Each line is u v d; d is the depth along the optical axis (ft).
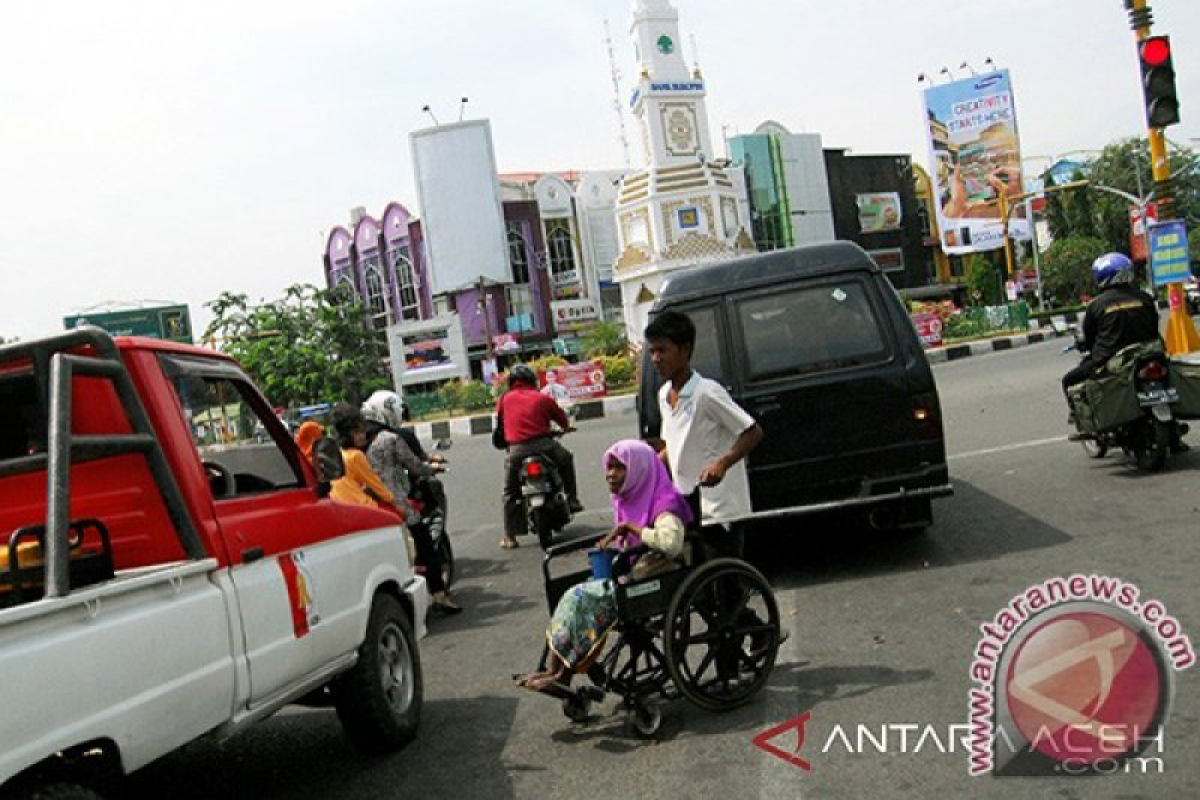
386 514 17.61
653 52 155.33
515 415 32.48
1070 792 11.50
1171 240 43.93
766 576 23.49
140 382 12.64
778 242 208.23
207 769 16.49
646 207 152.25
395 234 189.06
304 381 154.51
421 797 13.99
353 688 15.42
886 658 16.63
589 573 16.30
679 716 15.70
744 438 15.84
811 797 12.18
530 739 15.75
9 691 8.70
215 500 13.05
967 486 30.81
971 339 133.39
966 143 216.13
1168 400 27.43
